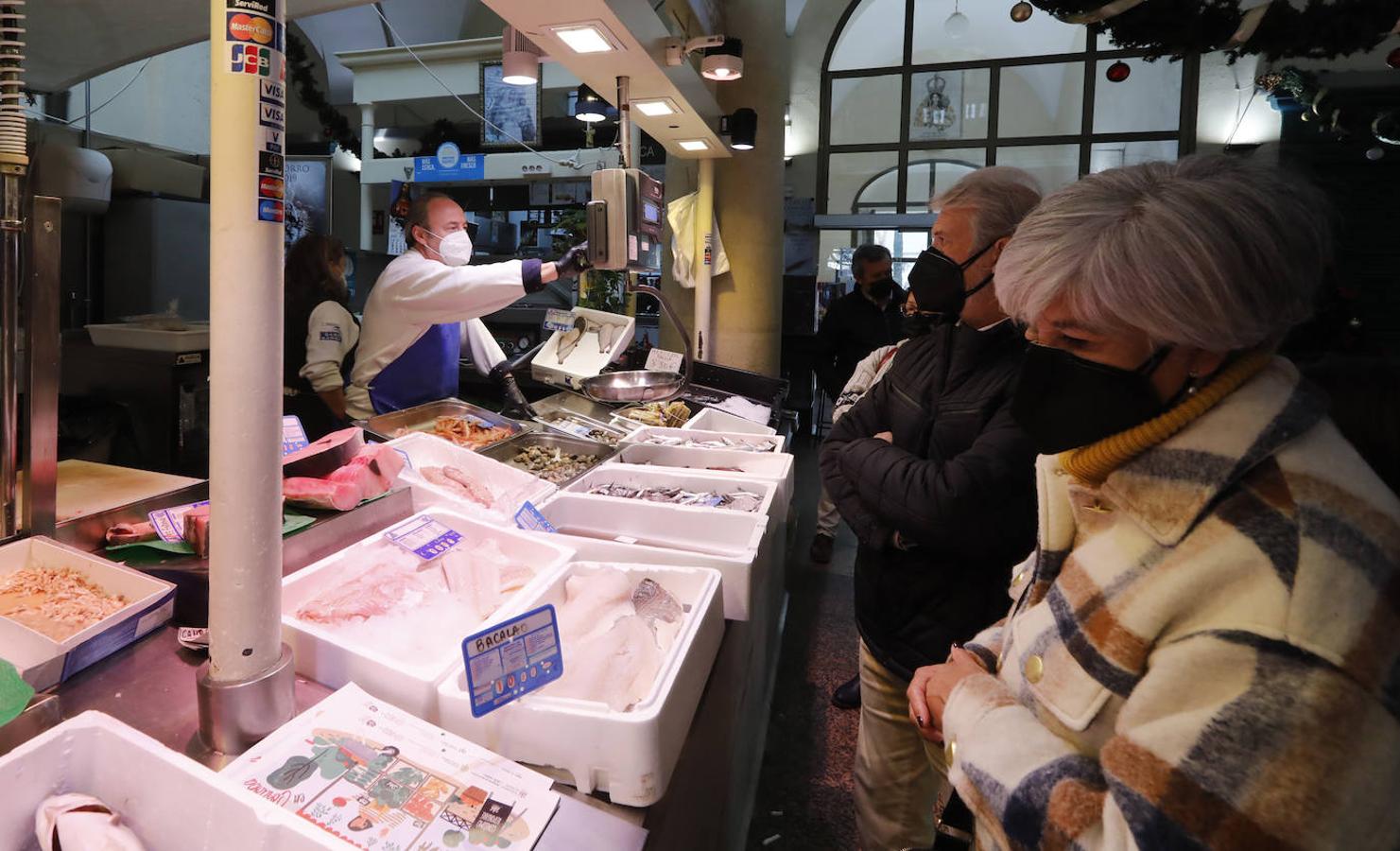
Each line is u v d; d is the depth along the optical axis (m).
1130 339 0.70
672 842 1.08
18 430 1.34
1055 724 0.77
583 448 2.67
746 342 4.82
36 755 0.83
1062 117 9.01
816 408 7.65
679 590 1.48
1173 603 0.66
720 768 1.46
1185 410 0.70
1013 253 0.75
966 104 9.25
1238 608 0.61
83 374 3.78
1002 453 1.42
